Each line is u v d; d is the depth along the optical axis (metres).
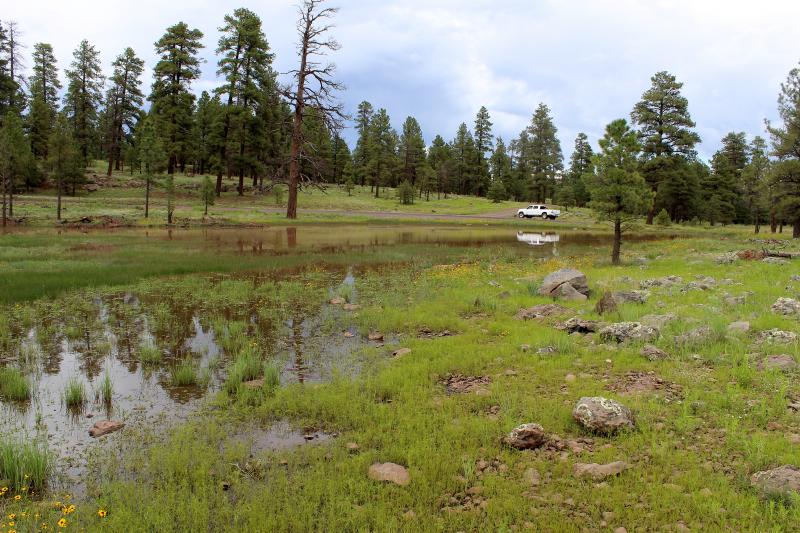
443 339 9.14
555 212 60.69
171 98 61.44
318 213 50.75
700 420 5.29
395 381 6.95
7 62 62.06
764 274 15.05
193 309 11.99
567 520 3.73
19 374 7.27
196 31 62.16
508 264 20.42
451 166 94.94
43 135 59.88
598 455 4.68
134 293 13.72
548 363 7.52
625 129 20.09
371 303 12.70
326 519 3.86
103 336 9.68
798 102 33.72
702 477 4.22
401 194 73.81
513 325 10.08
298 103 42.09
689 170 62.34
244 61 56.88
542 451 4.89
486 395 6.34
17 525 3.81
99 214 39.59
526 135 104.75
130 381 7.34
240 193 58.97
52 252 21.19
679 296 12.00
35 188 53.47
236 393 6.73
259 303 12.69
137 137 61.38
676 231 45.97
